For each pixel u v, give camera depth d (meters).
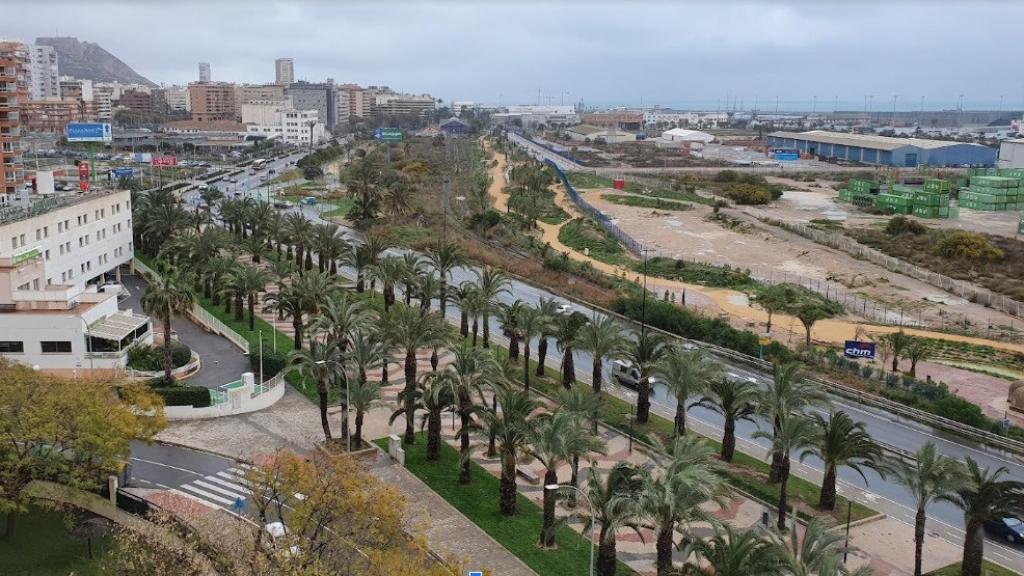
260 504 45.84
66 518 53.25
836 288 130.25
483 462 66.19
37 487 53.31
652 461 65.81
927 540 56.28
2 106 166.38
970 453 70.25
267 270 105.75
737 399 64.69
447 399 64.00
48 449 53.28
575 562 51.28
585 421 57.34
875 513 59.62
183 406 74.19
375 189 183.75
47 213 103.69
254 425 73.06
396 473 63.34
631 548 53.53
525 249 156.12
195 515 48.75
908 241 163.75
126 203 128.62
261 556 41.53
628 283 129.75
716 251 157.12
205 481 61.50
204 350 93.38
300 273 102.25
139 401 57.53
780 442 55.69
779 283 131.25
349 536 43.88
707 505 59.31
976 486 48.59
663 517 44.75
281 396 80.56
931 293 128.75
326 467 47.34
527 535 54.31
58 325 81.38
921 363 96.12
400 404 74.88
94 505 56.25
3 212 99.94
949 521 59.56
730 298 123.19
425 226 179.12
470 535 54.16
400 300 113.81
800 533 55.66
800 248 160.00
